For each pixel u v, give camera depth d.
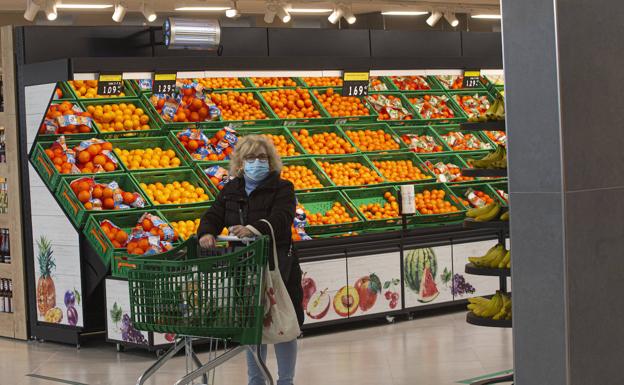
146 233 7.67
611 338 4.57
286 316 4.82
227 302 4.58
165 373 6.90
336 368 6.93
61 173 8.00
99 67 7.96
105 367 7.22
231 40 9.70
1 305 8.74
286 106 9.77
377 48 10.55
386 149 9.92
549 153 4.39
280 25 16.34
